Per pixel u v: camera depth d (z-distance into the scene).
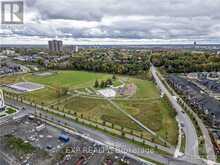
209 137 112.38
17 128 121.50
